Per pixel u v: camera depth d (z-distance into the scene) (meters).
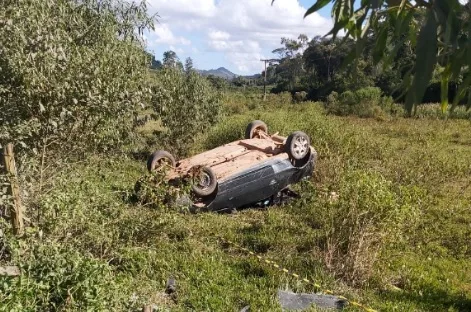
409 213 7.28
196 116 13.75
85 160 5.70
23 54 4.75
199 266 6.57
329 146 12.84
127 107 5.36
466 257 7.77
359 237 6.59
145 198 7.12
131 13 7.28
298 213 9.25
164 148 13.68
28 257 4.20
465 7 1.26
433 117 26.33
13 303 3.48
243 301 5.71
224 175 9.21
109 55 5.62
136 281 5.41
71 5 6.66
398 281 6.69
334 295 5.90
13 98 4.91
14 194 4.64
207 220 8.59
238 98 35.34
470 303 6.11
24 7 4.90
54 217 4.91
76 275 3.88
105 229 5.60
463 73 1.37
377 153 14.17
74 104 4.99
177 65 13.77
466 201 10.70
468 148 18.23
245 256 7.19
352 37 1.53
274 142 10.90
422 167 12.03
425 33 1.24
